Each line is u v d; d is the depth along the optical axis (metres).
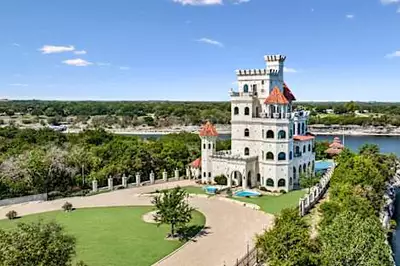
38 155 103.50
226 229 67.69
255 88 105.69
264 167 98.94
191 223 71.62
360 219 46.88
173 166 120.81
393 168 117.12
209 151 107.38
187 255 55.81
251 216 75.94
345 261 40.69
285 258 39.22
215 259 54.00
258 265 49.28
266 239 42.06
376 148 121.69
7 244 31.31
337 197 71.31
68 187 103.56
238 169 100.38
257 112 105.00
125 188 105.19
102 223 72.88
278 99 97.00
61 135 153.75
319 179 94.12
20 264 30.69
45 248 32.41
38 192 97.31
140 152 115.94
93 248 59.03
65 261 33.62
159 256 55.59
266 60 107.50
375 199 77.38
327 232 44.31
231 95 106.00
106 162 113.56
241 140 105.50
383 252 41.25
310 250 40.66
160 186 106.69
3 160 103.06
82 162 108.75
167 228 69.19
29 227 33.94
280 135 96.44
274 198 89.88
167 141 141.38
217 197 92.50
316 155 141.38
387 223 75.00
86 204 88.81
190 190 100.88
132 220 74.81
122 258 54.94
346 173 85.00
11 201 89.81
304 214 74.31
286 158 96.50
